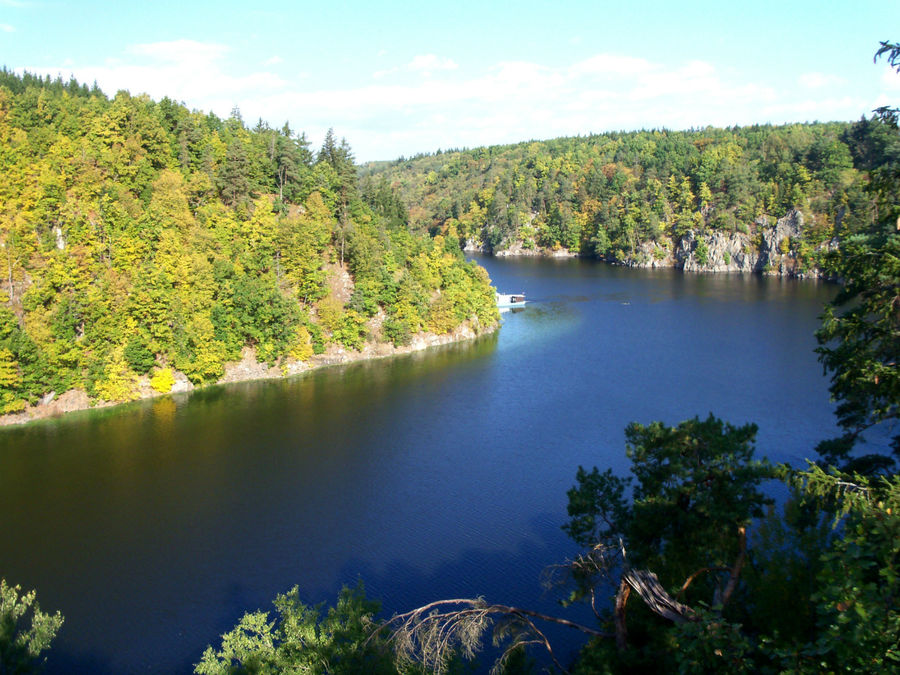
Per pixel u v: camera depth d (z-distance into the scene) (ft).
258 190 433.89
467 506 210.79
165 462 244.01
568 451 253.24
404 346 412.77
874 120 88.63
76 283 309.83
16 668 105.60
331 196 446.60
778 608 91.45
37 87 468.34
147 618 158.61
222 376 343.05
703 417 287.48
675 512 104.73
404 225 545.03
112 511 208.13
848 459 131.64
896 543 61.52
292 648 93.86
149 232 341.41
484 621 95.45
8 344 277.85
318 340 376.27
